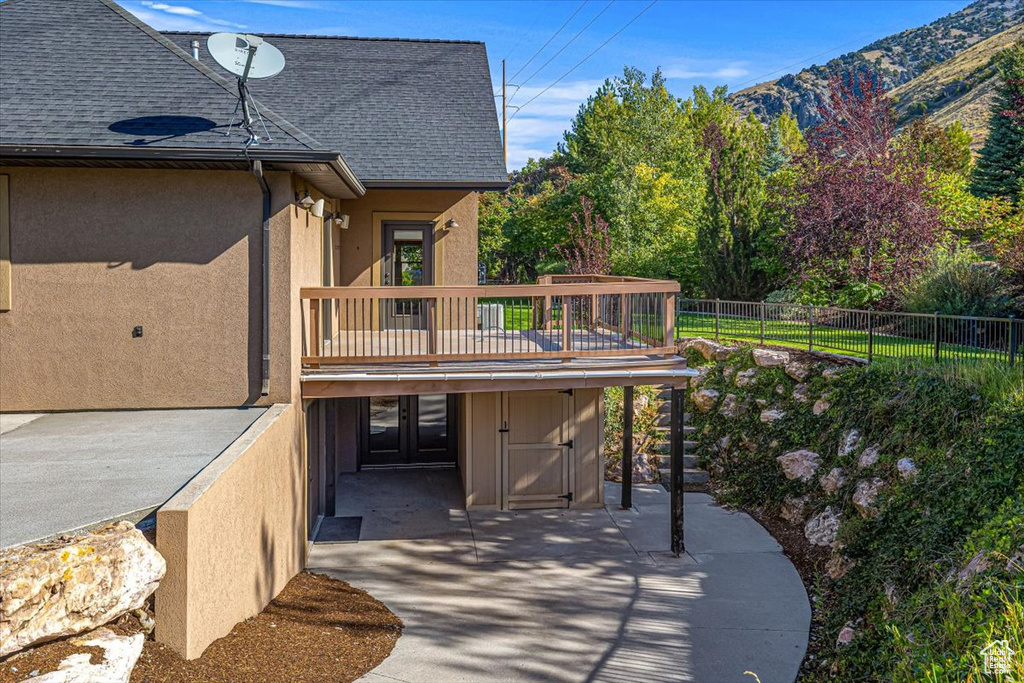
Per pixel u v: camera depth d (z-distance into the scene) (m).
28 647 4.39
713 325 18.66
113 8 10.39
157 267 8.94
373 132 14.33
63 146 7.87
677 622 8.38
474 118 15.11
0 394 8.85
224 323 9.05
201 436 7.75
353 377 9.62
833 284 19.38
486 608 8.68
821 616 8.48
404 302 14.48
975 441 8.66
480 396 12.48
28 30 9.88
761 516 12.02
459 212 14.35
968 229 20.16
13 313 8.82
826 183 19.30
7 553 4.56
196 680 5.05
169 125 8.50
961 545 7.32
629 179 35.22
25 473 6.45
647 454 14.88
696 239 27.83
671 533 10.56
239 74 8.52
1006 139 25.78
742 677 7.17
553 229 36.09
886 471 9.87
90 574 4.62
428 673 6.97
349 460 14.53
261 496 7.55
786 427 13.17
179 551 5.27
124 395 8.98
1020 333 10.05
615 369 10.26
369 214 14.22
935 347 11.47
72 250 8.84
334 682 6.20
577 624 8.30
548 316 10.45
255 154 8.23
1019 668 4.59
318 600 8.47
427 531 11.44
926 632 6.37
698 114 47.00
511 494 12.59
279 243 9.04
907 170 19.31
